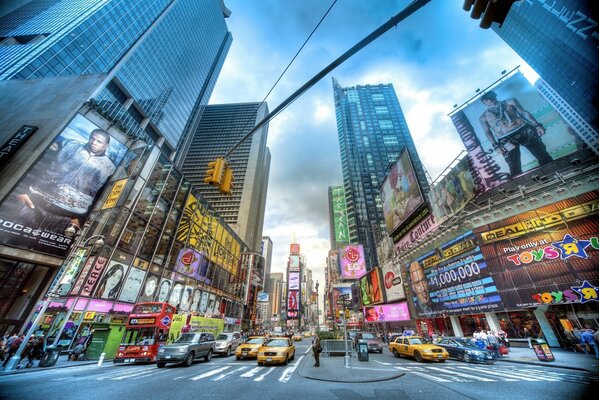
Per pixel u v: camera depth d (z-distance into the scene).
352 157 108.50
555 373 10.45
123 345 15.95
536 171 21.62
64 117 28.91
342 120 124.56
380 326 46.81
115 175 32.28
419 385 8.62
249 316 70.19
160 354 13.90
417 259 32.72
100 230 27.95
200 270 46.00
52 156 26.67
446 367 12.84
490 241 22.36
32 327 14.10
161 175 37.72
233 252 62.47
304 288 170.12
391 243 44.88
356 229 92.69
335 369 12.33
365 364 14.34
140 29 76.19
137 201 32.31
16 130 27.47
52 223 25.47
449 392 7.55
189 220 43.88
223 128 130.88
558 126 21.20
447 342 16.95
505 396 6.96
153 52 80.88
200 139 125.69
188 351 14.23
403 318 35.44
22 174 24.27
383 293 41.91
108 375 11.12
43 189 25.31
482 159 26.17
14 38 57.84
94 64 60.91
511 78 25.78
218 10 134.00
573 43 41.84
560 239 18.42
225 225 58.66
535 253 19.44
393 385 8.71
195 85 109.38
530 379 9.18
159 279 35.19
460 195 27.95
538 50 47.69
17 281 23.72
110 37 65.75
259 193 125.88
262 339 19.23
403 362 15.18
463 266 24.72
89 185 29.22
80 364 15.41
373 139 110.12
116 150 33.06
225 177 6.46
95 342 18.05
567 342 17.42
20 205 23.61
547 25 45.84
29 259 23.81
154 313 17.45
